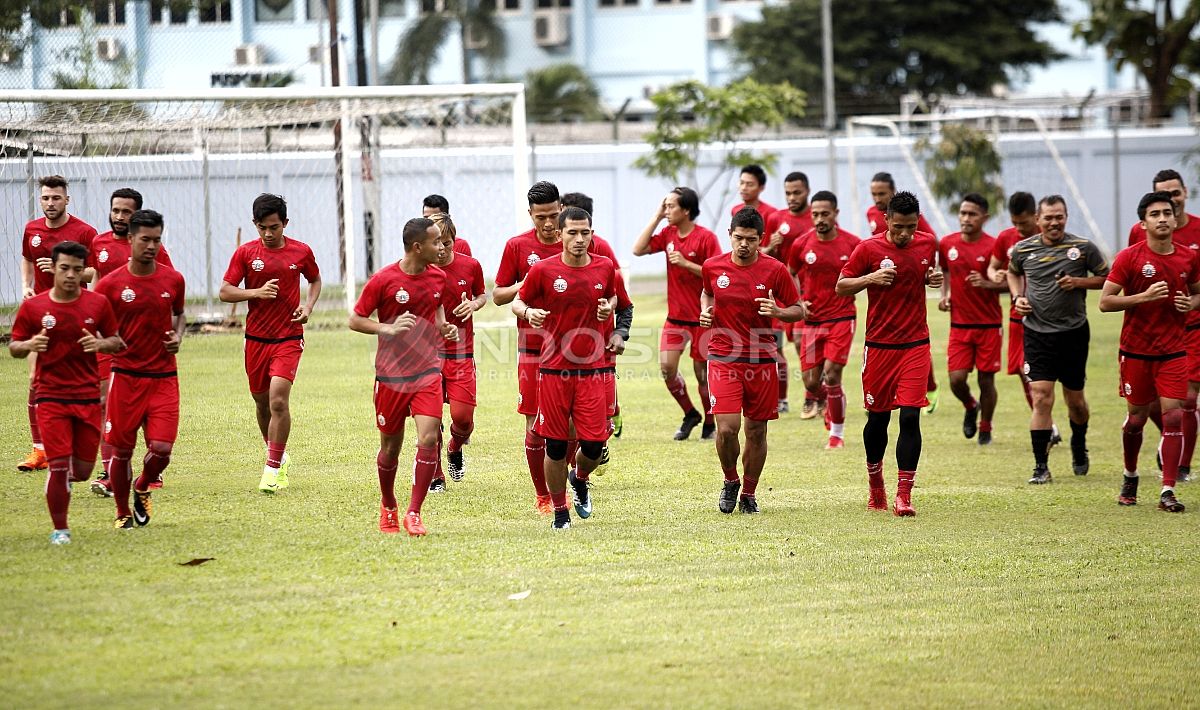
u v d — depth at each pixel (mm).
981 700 17891
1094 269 32562
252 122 61719
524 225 60156
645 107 158750
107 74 77250
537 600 21750
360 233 85750
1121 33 124562
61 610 20594
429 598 21703
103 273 34031
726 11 167000
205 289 76688
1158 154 111812
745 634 20312
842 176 106062
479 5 152000
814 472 34312
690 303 37969
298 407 42688
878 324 28984
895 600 22312
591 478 32938
